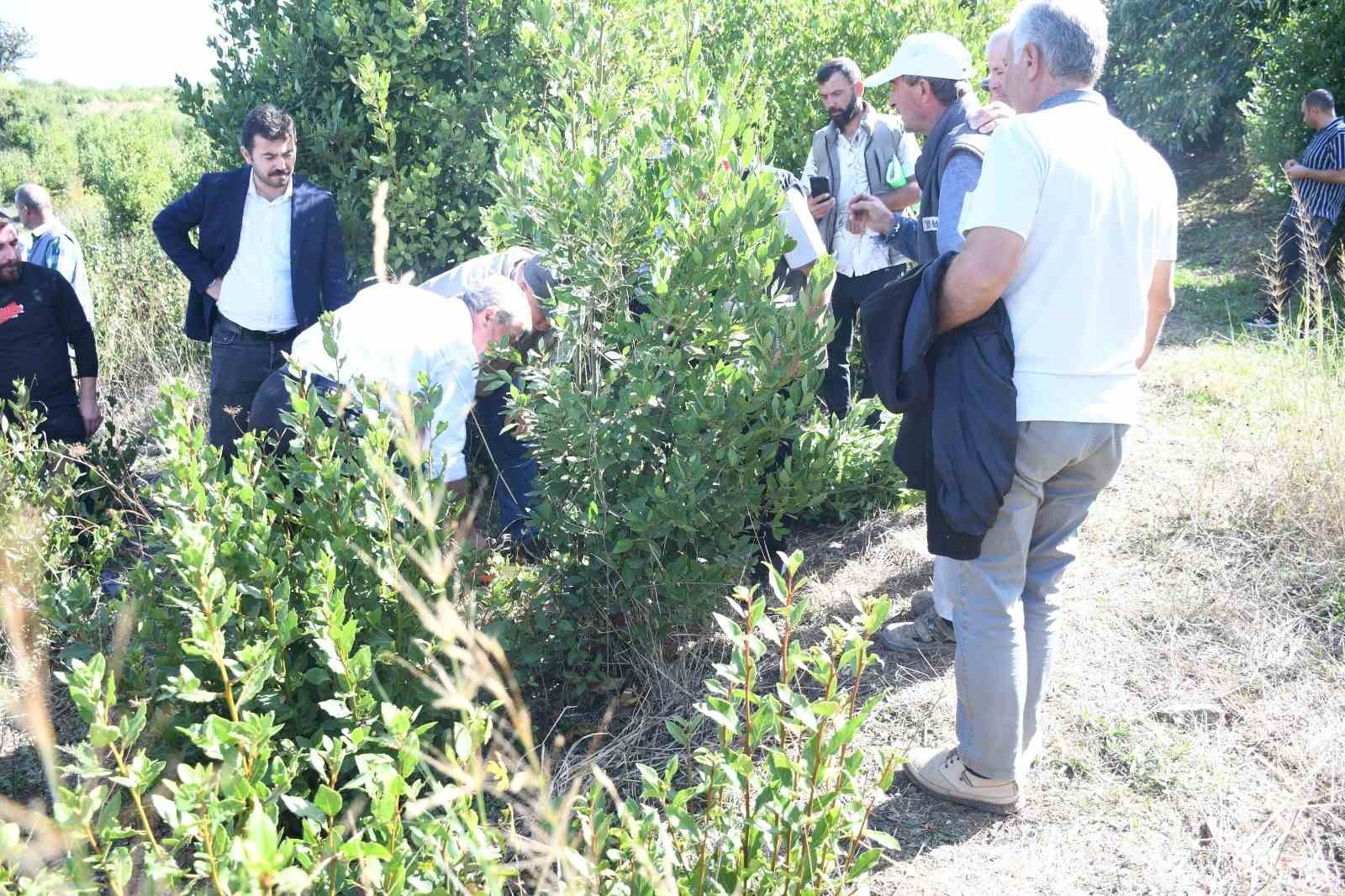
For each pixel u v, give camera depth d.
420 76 5.71
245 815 1.99
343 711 2.33
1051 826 2.87
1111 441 2.63
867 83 4.11
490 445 4.29
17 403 4.59
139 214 15.77
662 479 3.45
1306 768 3.00
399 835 1.90
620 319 3.44
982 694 2.78
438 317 3.41
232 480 2.91
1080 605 3.95
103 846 1.90
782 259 4.48
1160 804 2.92
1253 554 4.18
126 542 4.26
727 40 7.44
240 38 5.91
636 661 3.48
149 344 7.28
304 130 5.66
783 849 2.16
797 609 2.12
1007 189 2.45
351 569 2.84
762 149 3.59
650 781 2.09
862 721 2.01
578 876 1.93
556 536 3.38
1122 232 2.54
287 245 4.82
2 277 4.85
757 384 3.23
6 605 1.87
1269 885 2.61
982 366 2.56
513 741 3.03
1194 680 3.46
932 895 2.63
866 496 4.84
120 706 2.76
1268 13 12.37
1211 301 8.73
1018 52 2.66
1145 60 14.03
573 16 3.96
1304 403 4.76
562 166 3.49
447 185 5.84
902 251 4.15
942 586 3.62
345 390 2.98
